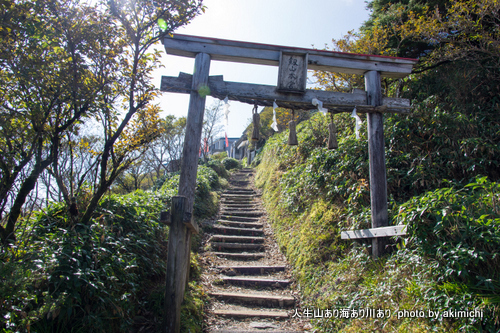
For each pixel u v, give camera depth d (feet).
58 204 11.68
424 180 15.92
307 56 13.53
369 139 14.60
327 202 18.52
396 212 13.91
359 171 17.61
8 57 8.14
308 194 21.18
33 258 8.11
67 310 7.87
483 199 11.01
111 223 12.31
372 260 12.88
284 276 16.89
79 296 8.16
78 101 9.58
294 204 22.56
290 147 31.81
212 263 18.25
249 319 13.00
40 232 10.19
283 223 22.38
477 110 18.51
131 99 11.37
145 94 11.67
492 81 18.72
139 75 11.07
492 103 18.53
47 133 9.70
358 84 23.66
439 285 9.39
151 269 12.73
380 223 13.64
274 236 22.41
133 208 14.23
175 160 47.85
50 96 9.13
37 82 8.63
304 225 18.88
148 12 10.80
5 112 8.50
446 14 21.30
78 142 11.60
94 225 10.76
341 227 15.96
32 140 9.32
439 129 17.58
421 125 18.38
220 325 12.38
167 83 12.28
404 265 11.01
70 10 9.37
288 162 30.27
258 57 13.24
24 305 7.16
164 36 11.85
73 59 9.41
